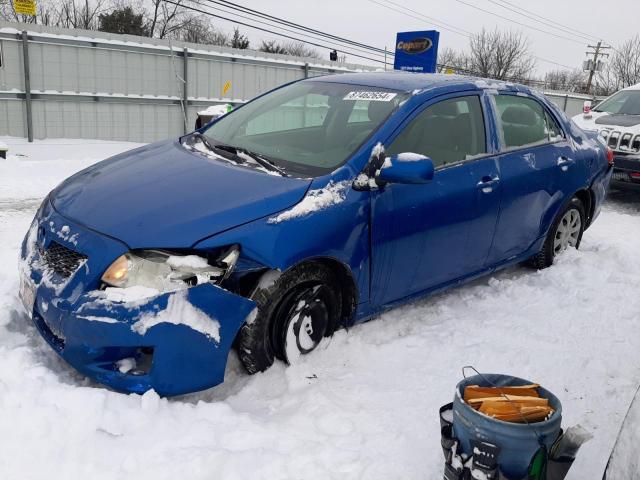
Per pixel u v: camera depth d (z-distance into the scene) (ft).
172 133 49.78
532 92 16.38
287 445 8.93
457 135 13.58
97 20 120.16
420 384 11.10
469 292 15.53
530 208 15.33
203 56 49.80
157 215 9.80
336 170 11.25
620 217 26.17
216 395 10.34
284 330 10.72
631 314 14.56
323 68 58.03
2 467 8.02
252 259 9.78
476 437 7.36
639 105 30.96
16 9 42.24
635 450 6.75
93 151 41.86
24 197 23.71
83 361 9.23
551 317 14.23
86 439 8.54
